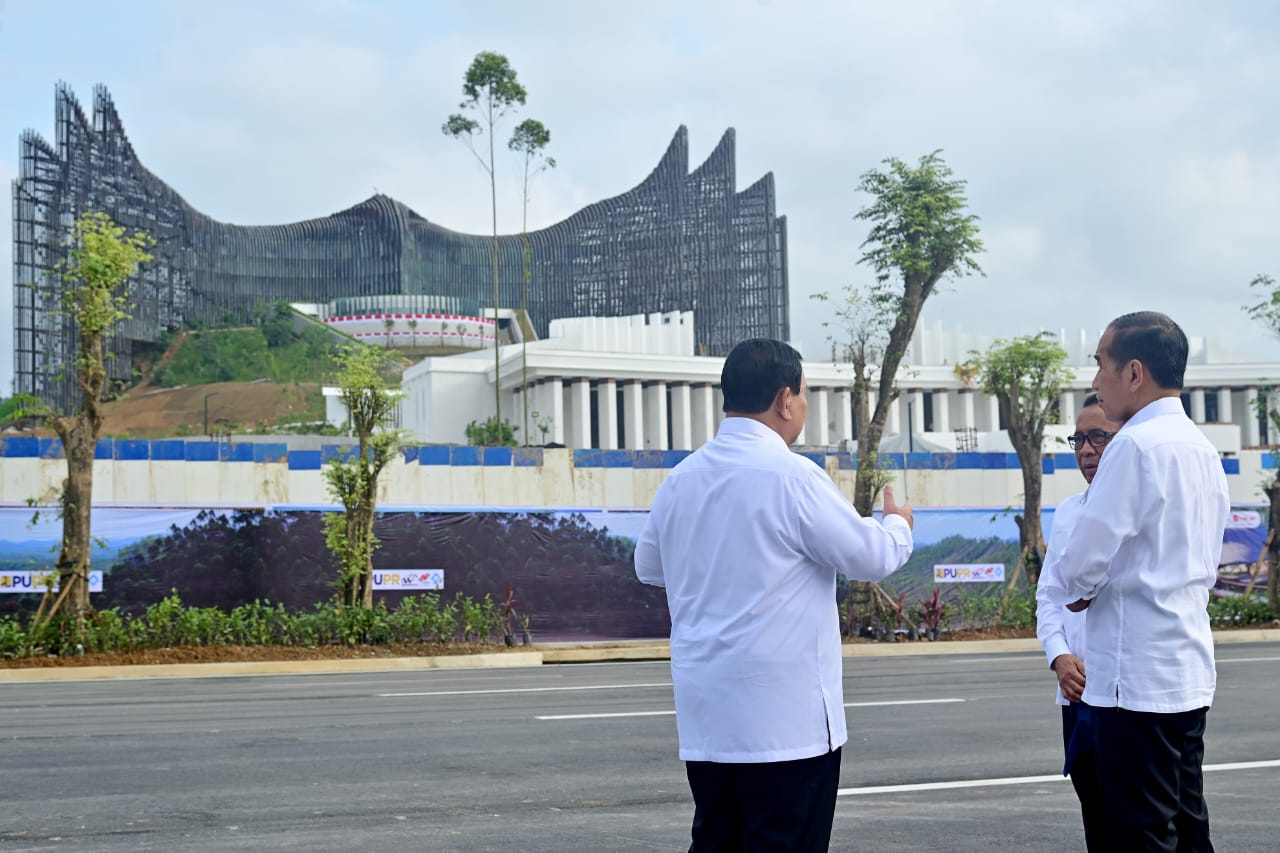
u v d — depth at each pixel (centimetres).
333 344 13888
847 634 2609
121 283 2081
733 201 15025
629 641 2586
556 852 583
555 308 15788
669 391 9638
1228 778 792
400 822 652
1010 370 2888
